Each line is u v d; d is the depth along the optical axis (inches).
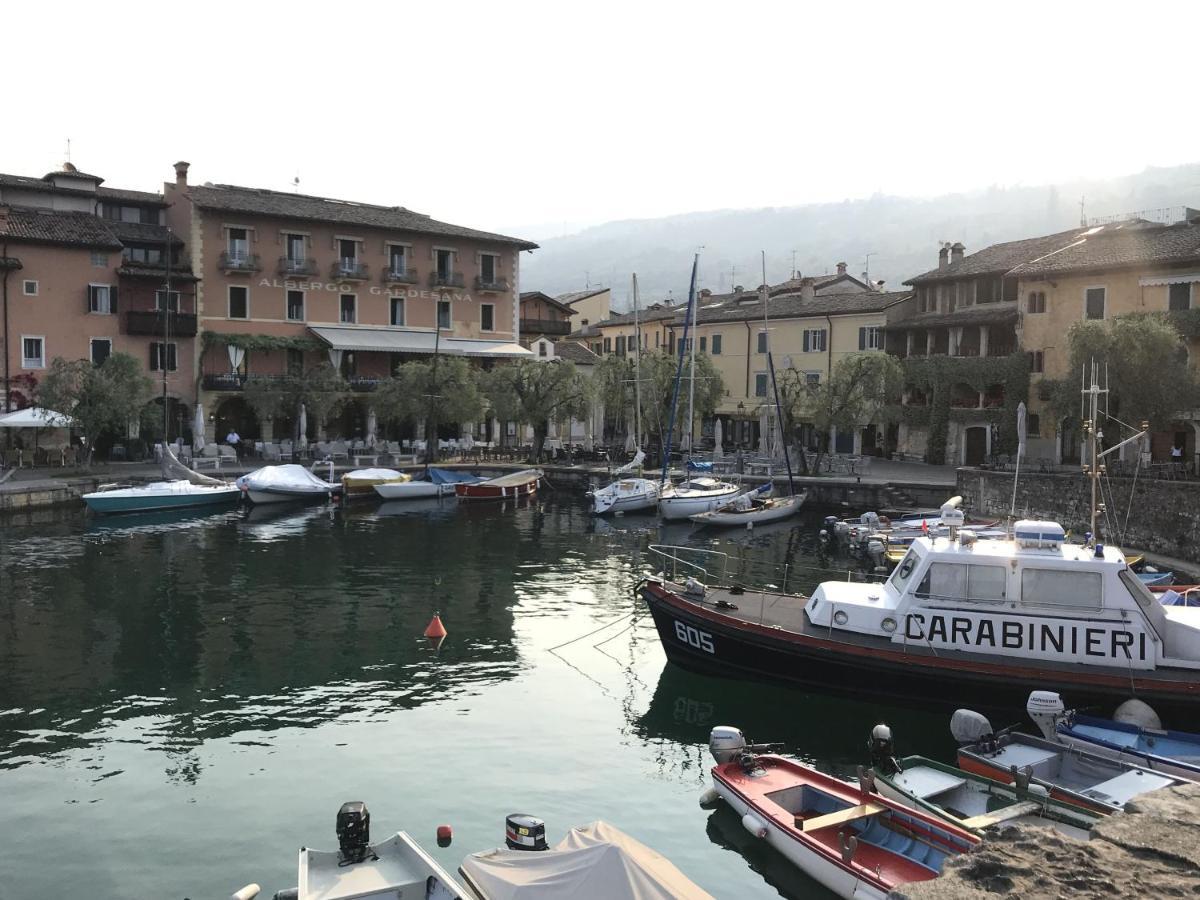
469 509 2016.5
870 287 3444.9
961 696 758.5
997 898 237.5
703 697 863.1
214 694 853.2
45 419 1985.7
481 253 3011.8
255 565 1397.6
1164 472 1674.5
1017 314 2316.7
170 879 550.6
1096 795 555.2
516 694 863.1
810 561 1475.1
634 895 405.1
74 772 690.8
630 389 2605.8
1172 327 1765.5
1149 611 748.6
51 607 1142.3
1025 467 2055.9
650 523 1851.6
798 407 2383.1
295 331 2687.0
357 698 847.1
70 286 2299.5
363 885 456.8
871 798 546.9
